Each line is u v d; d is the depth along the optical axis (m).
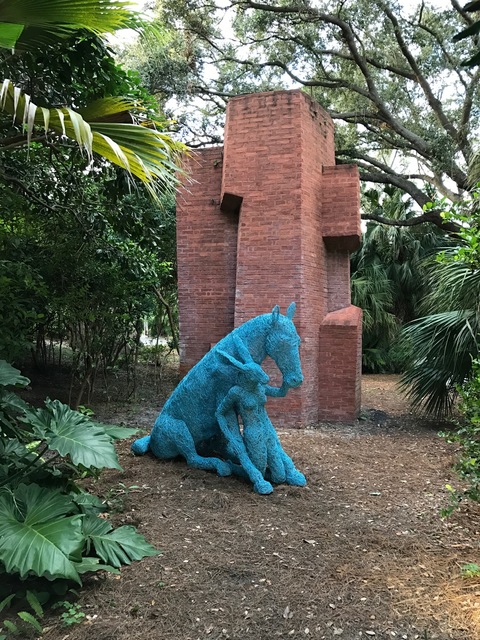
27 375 9.67
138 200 7.58
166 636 2.43
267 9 14.26
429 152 14.63
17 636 2.41
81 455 3.09
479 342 6.56
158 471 4.93
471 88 13.64
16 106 2.86
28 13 3.38
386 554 3.35
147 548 3.22
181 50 14.95
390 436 6.90
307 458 5.64
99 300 7.32
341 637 2.44
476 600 2.75
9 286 5.52
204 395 4.99
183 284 8.28
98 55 5.06
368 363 15.52
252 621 2.56
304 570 3.09
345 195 7.84
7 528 2.62
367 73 14.86
